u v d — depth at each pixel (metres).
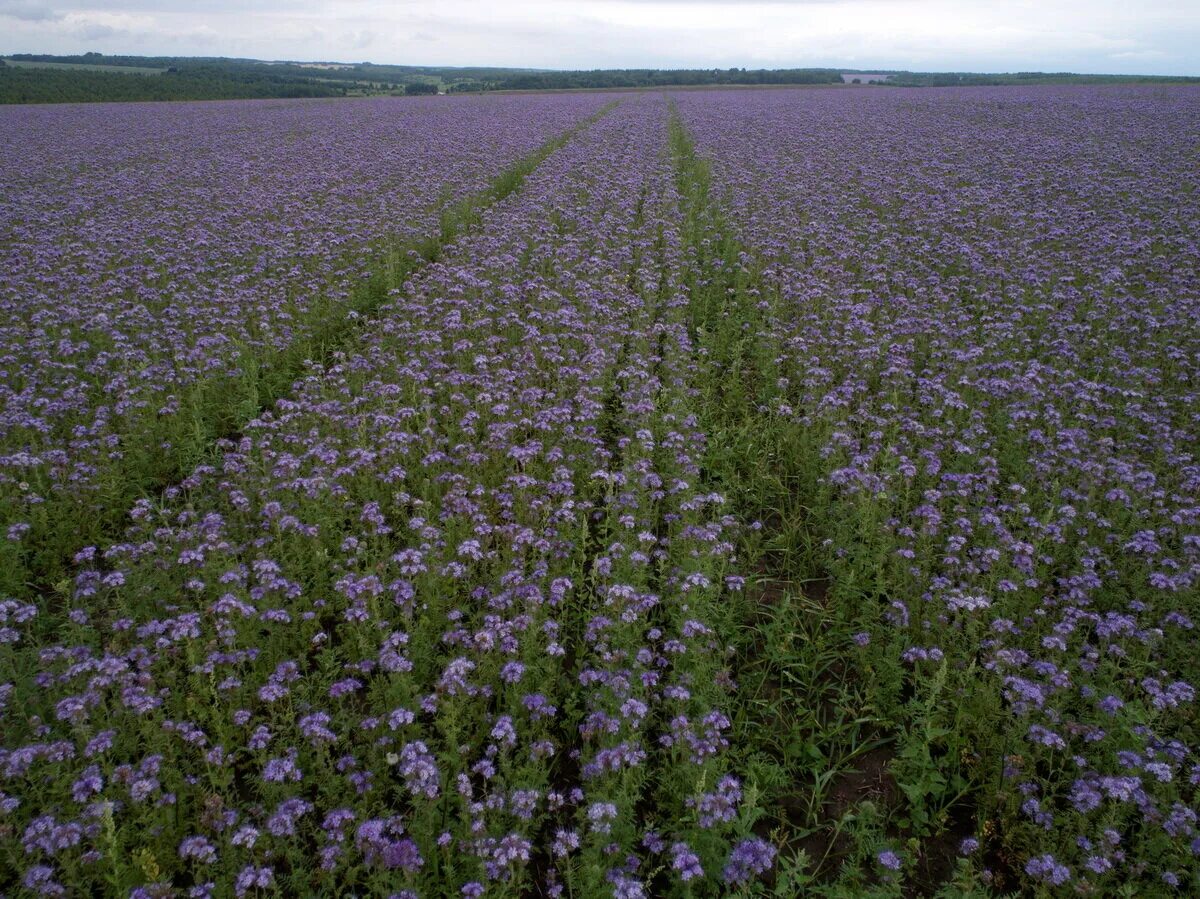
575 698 5.55
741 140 31.95
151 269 14.17
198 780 4.77
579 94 74.19
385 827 4.39
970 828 4.98
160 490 8.59
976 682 5.45
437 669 5.87
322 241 16.05
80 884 4.11
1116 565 6.93
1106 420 8.87
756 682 6.04
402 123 41.91
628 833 4.45
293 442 8.52
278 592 6.23
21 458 7.46
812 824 5.00
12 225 17.33
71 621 5.85
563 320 11.40
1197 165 23.09
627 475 7.93
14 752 4.52
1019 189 20.45
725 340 12.12
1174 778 4.82
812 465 8.41
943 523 7.34
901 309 12.17
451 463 8.42
